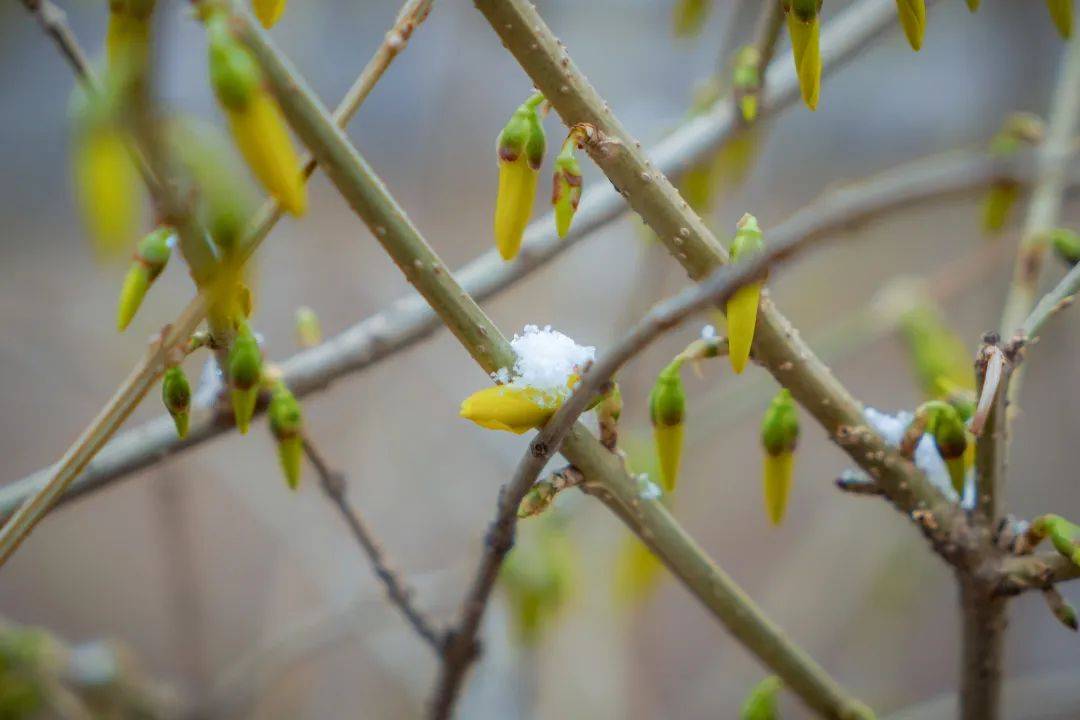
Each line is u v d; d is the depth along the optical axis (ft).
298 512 2.99
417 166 4.48
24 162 4.39
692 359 1.57
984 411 1.55
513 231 1.53
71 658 2.37
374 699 3.58
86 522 4.35
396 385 3.67
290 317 3.77
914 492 1.60
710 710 3.80
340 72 4.21
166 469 2.20
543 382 1.52
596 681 2.89
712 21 3.41
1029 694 2.85
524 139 1.52
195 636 2.37
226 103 1.43
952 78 4.21
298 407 1.59
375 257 3.87
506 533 1.58
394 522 3.72
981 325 3.51
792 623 3.39
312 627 2.47
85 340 3.66
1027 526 1.60
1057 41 3.36
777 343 1.57
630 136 1.53
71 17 3.10
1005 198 1.80
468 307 1.52
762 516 4.50
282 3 1.48
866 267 4.38
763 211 4.60
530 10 1.51
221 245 1.44
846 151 4.61
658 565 2.14
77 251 4.33
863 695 3.43
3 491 1.65
